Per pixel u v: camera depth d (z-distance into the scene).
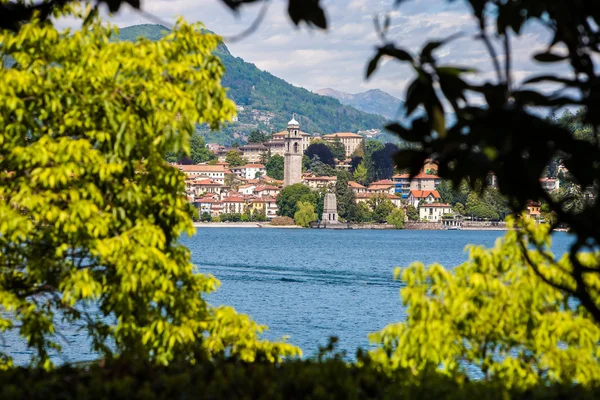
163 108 21.08
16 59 21.23
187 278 22.58
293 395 11.45
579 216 7.50
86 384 12.55
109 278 21.89
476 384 12.14
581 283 8.59
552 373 17.80
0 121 20.66
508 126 6.59
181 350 19.59
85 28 21.45
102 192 21.95
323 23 6.92
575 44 7.77
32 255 21.95
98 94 20.83
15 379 12.21
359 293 121.31
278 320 88.31
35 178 19.98
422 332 17.50
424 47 6.80
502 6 7.61
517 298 17.94
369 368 12.93
